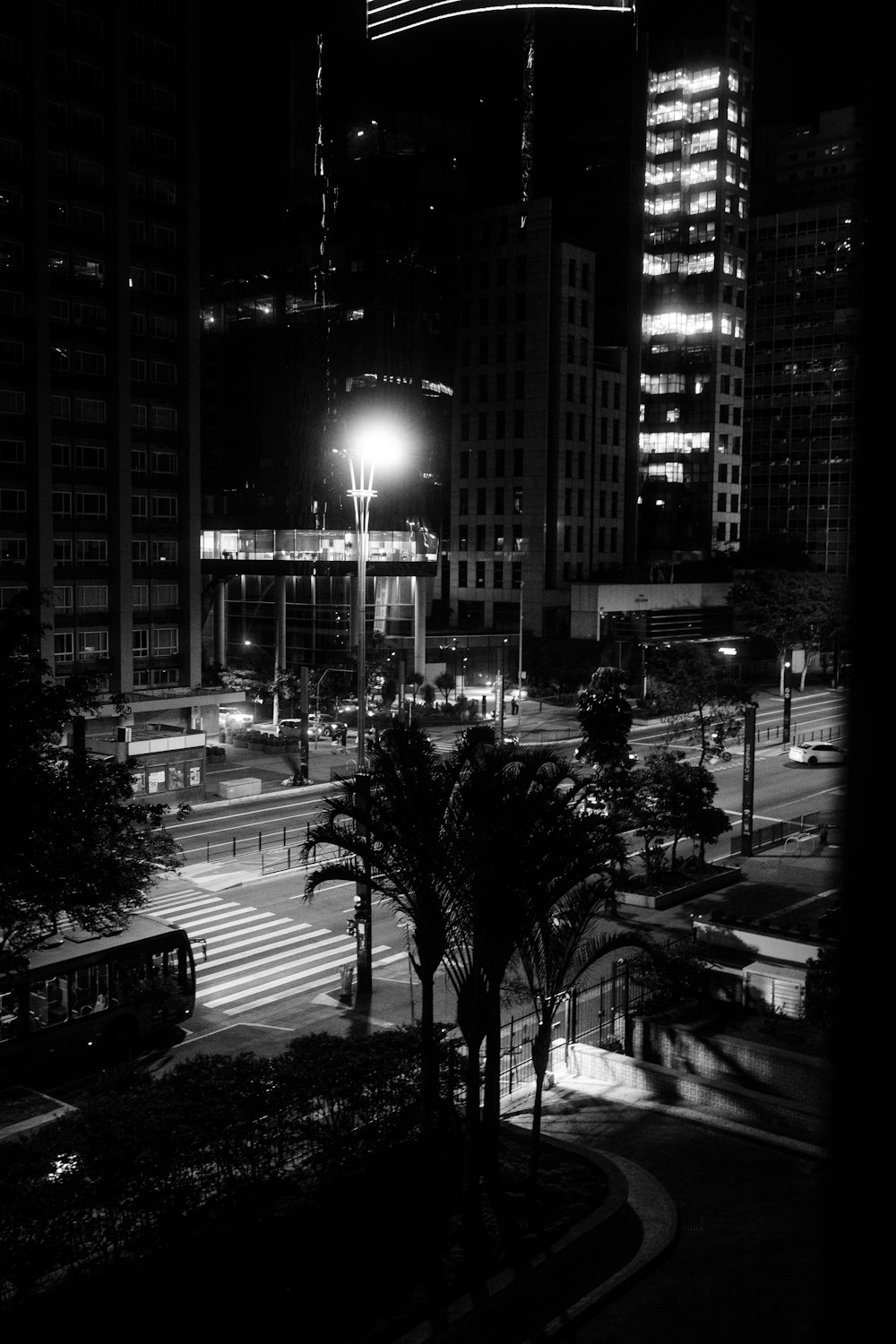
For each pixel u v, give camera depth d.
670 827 37.56
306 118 109.50
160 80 67.94
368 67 111.06
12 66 61.00
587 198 138.75
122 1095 15.77
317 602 97.12
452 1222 14.24
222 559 103.69
